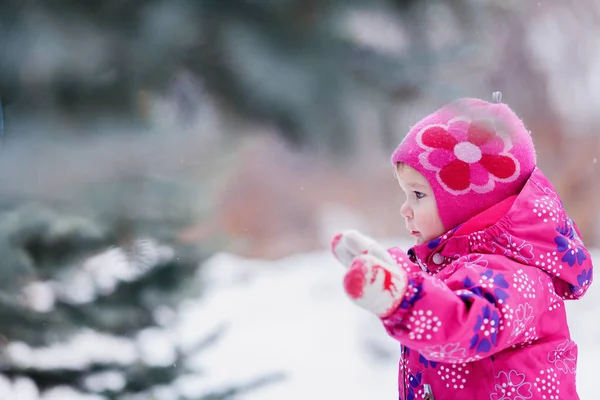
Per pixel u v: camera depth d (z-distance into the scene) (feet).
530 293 5.03
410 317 4.48
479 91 4.03
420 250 5.63
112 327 8.87
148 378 9.34
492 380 5.19
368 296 4.42
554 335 5.38
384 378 15.44
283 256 27.32
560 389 5.30
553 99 27.71
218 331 10.81
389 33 3.68
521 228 5.33
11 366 8.72
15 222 5.86
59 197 3.38
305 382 14.87
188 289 9.38
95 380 9.33
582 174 30.19
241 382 10.09
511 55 24.02
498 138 5.54
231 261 22.41
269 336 17.47
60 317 8.11
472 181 5.53
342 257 4.99
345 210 29.84
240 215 26.99
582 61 26.58
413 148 5.69
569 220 5.72
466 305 4.66
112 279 8.99
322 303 20.33
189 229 7.81
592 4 25.23
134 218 6.46
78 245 7.16
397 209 30.63
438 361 4.88
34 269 6.56
